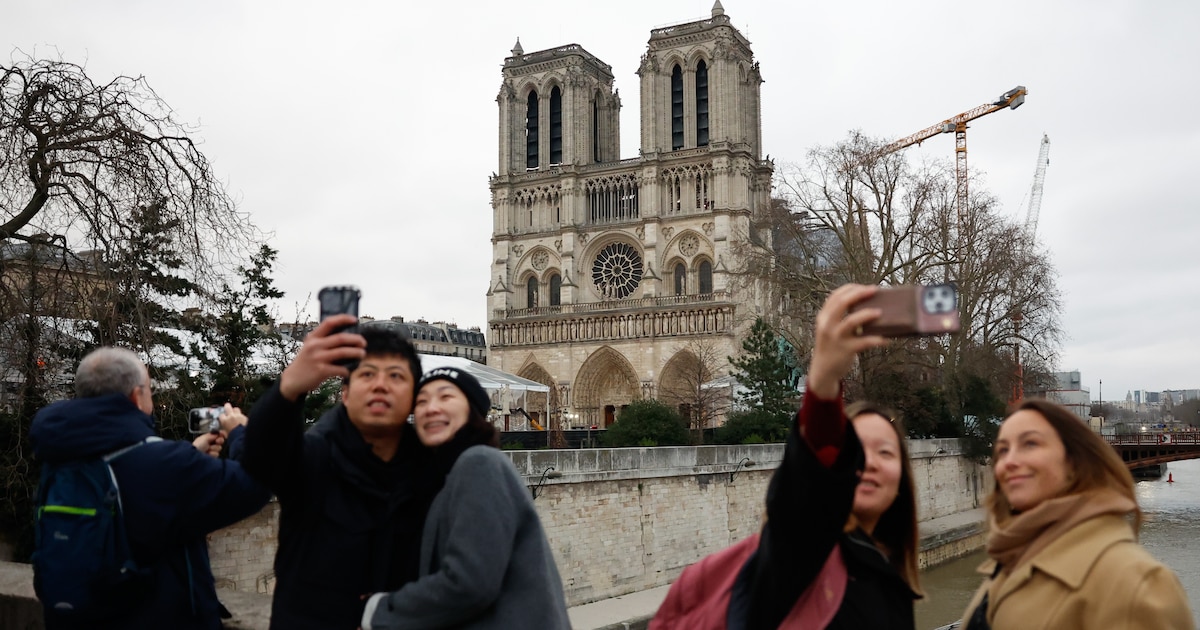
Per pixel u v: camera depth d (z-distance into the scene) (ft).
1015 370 252.01
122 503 19.88
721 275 353.10
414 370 18.78
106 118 72.95
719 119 368.27
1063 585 15.31
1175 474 557.74
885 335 12.11
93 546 19.57
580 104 397.60
